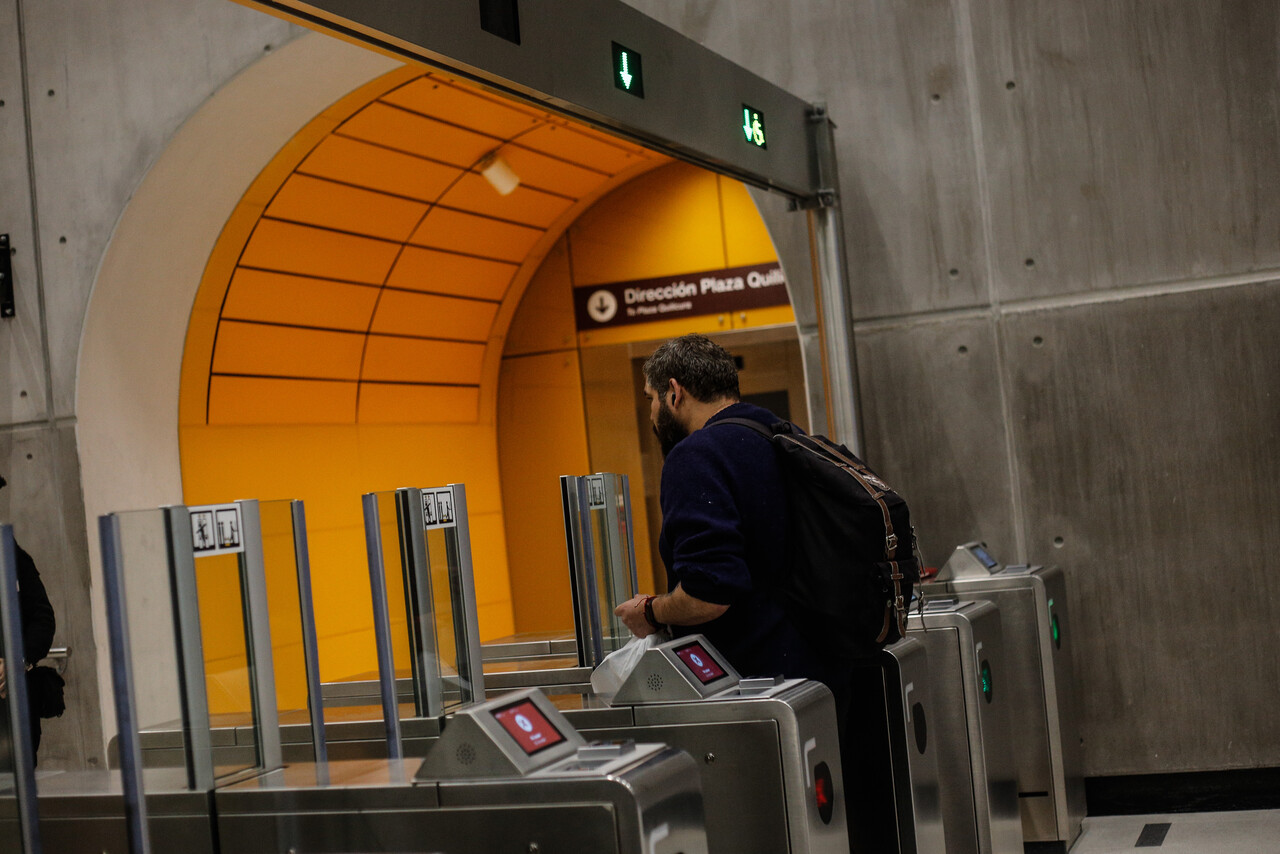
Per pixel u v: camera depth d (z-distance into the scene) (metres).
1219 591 4.63
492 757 1.98
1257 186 4.59
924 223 4.91
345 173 6.04
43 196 5.66
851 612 2.66
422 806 2.00
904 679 2.94
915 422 4.91
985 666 3.79
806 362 5.04
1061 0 4.77
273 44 5.21
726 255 7.12
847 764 2.96
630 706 2.56
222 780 2.14
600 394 7.53
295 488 6.48
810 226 4.79
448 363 7.50
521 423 7.81
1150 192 4.69
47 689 3.64
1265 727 4.59
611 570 3.22
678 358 2.91
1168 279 4.68
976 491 4.86
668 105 3.69
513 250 7.42
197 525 2.12
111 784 2.14
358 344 6.85
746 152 4.15
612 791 1.88
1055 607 4.49
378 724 2.72
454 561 2.75
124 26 5.51
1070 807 4.39
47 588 5.63
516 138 6.38
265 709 2.24
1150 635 4.70
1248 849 4.08
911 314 4.92
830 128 4.77
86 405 5.58
